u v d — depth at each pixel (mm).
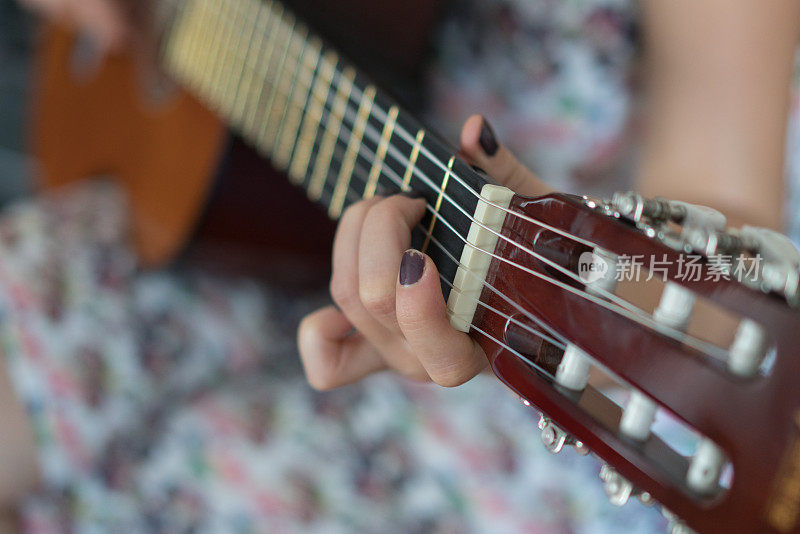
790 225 645
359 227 505
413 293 470
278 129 657
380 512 675
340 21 710
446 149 508
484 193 479
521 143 775
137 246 904
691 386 428
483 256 481
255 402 761
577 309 452
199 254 867
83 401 765
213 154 790
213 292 884
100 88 1023
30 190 1534
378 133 555
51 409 765
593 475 677
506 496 674
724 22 658
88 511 713
